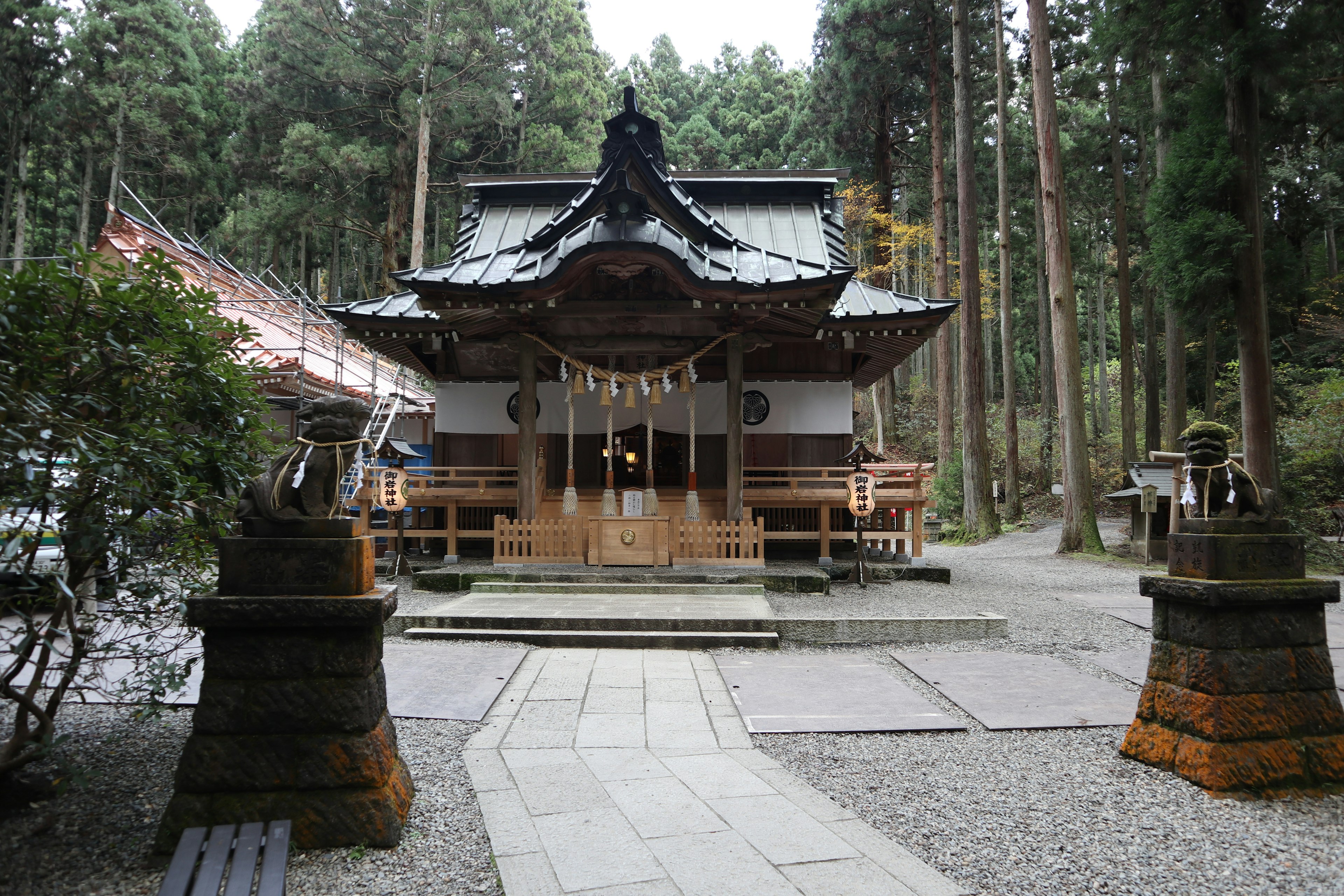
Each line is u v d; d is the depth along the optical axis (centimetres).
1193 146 1364
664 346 1241
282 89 3014
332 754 355
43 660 386
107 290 376
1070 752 512
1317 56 1331
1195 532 487
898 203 3941
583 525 1219
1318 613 470
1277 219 2062
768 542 1434
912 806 421
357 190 3152
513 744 516
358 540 376
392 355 1517
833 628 842
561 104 3450
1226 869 354
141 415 406
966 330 2136
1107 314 5106
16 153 3134
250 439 464
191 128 3111
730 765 480
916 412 3888
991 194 2998
